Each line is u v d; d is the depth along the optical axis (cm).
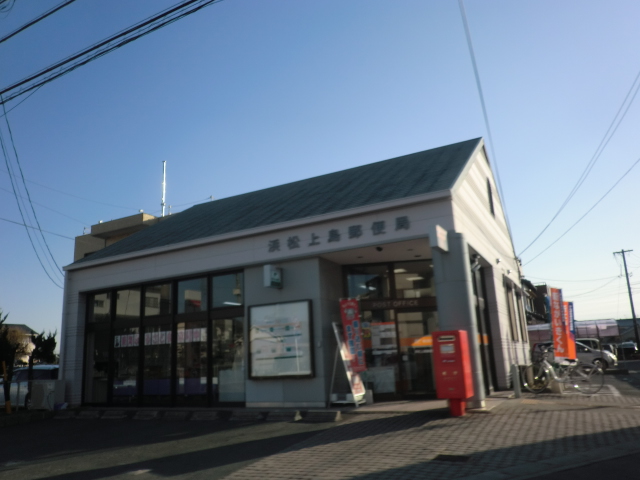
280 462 793
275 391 1377
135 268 1705
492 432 886
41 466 909
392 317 1467
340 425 1087
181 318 1591
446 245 1142
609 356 2573
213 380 1505
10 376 1941
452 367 1049
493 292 1658
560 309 1481
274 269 1381
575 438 812
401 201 1252
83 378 1780
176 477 752
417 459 741
